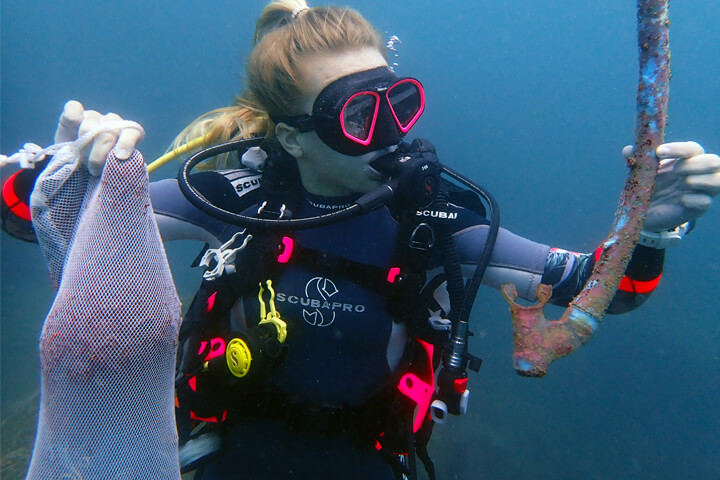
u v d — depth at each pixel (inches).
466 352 60.4
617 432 391.2
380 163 58.0
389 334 66.8
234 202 68.3
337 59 55.6
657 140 42.2
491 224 64.6
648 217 52.2
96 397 32.2
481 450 331.3
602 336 569.6
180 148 76.5
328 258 65.7
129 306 31.6
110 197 31.8
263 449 71.3
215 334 69.5
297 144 61.3
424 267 64.2
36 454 34.4
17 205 56.6
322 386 68.5
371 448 72.7
